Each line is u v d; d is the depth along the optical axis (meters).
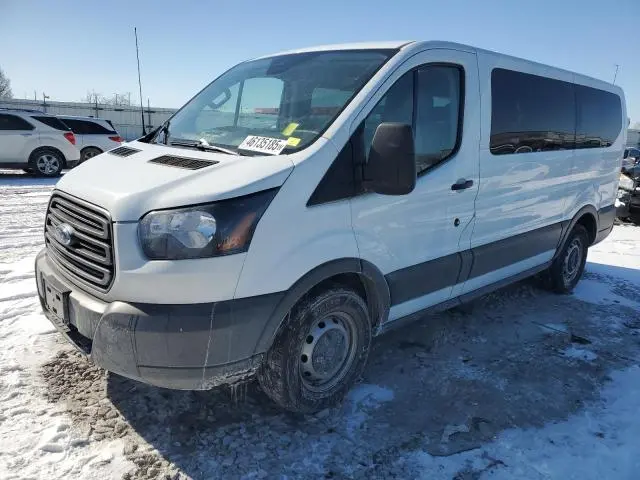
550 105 4.68
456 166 3.67
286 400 2.96
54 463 2.62
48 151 14.19
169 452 2.77
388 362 3.87
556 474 2.75
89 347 2.77
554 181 4.89
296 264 2.73
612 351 4.29
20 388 3.22
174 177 2.68
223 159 2.85
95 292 2.67
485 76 3.90
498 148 4.05
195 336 2.50
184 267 2.47
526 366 3.93
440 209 3.60
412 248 3.45
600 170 5.75
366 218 3.07
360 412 3.23
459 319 4.77
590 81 5.45
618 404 3.47
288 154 2.85
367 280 3.22
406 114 3.30
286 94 3.38
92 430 2.89
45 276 3.03
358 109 3.00
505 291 5.64
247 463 2.73
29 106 33.28
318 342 3.02
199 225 2.47
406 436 3.02
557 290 5.64
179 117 3.87
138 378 2.57
